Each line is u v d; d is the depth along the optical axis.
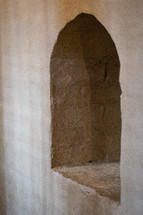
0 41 3.87
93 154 3.29
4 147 4.02
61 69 3.09
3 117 3.99
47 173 3.19
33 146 3.40
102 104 3.26
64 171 3.08
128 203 2.29
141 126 2.15
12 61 3.66
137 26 2.14
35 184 3.41
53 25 2.95
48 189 3.19
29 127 3.45
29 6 3.27
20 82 3.54
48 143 3.16
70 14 2.73
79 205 2.77
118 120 3.32
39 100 3.25
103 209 2.52
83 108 3.21
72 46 3.02
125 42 2.23
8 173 3.95
